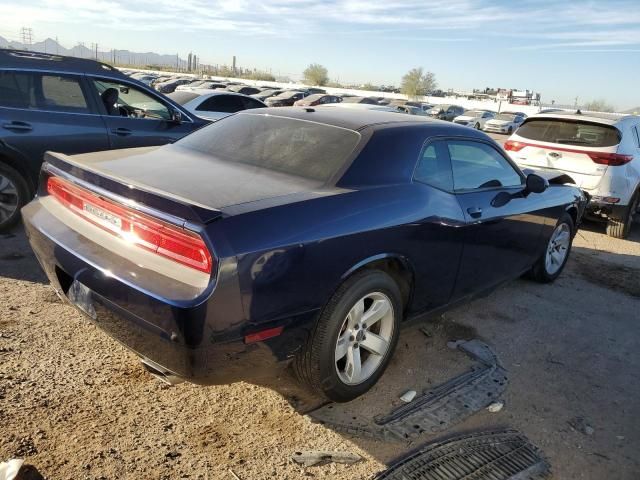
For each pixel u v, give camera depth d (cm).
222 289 220
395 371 338
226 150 332
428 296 340
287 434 270
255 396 299
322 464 251
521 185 431
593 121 712
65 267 265
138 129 588
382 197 294
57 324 353
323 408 294
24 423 256
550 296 495
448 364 353
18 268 443
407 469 252
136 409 278
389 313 304
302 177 292
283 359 256
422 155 332
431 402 306
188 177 280
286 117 357
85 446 246
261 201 251
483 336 399
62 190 300
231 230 227
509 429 289
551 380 345
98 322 256
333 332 269
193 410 282
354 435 273
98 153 336
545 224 467
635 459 275
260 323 237
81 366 309
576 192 530
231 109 1138
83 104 553
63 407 272
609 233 747
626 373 363
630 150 710
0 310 363
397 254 298
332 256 260
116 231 257
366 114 363
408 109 3394
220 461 246
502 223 393
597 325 438
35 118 519
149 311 227
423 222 311
